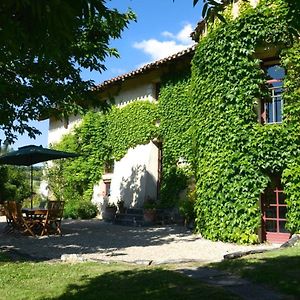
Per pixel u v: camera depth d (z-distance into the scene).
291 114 9.89
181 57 15.11
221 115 10.66
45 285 5.61
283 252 7.50
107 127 20.08
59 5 2.48
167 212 15.79
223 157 10.49
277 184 10.30
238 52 10.49
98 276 5.97
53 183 22.34
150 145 17.27
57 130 24.27
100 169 20.33
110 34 9.80
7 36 2.81
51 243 10.48
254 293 4.87
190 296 4.72
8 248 9.52
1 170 24.00
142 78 17.97
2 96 9.83
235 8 10.71
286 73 10.27
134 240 10.98
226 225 10.34
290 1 3.92
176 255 8.45
